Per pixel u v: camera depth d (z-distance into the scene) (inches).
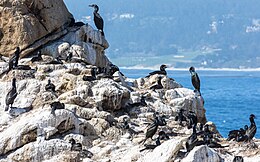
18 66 1464.1
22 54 1595.7
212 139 1217.4
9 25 1606.8
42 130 1225.4
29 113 1301.7
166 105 1529.3
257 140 1246.9
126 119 1382.9
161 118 1376.7
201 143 1130.0
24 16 1619.1
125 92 1449.3
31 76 1461.6
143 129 1355.8
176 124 1402.6
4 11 1610.5
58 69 1514.5
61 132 1253.7
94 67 1577.3
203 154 1075.3
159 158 1086.4
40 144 1205.1
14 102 1366.9
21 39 1600.6
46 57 1590.8
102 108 1411.2
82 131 1280.8
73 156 1157.1
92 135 1298.0
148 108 1469.0
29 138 1218.6
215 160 1085.1
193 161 1061.1
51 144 1206.3
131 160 1133.1
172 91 1617.9
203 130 1311.5
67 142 1219.2
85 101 1380.4
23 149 1198.9
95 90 1419.8
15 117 1314.0
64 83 1445.6
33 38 1615.4
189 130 1347.2
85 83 1440.7
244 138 1200.8
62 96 1374.3
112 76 1544.0
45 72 1498.5
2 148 1205.1
